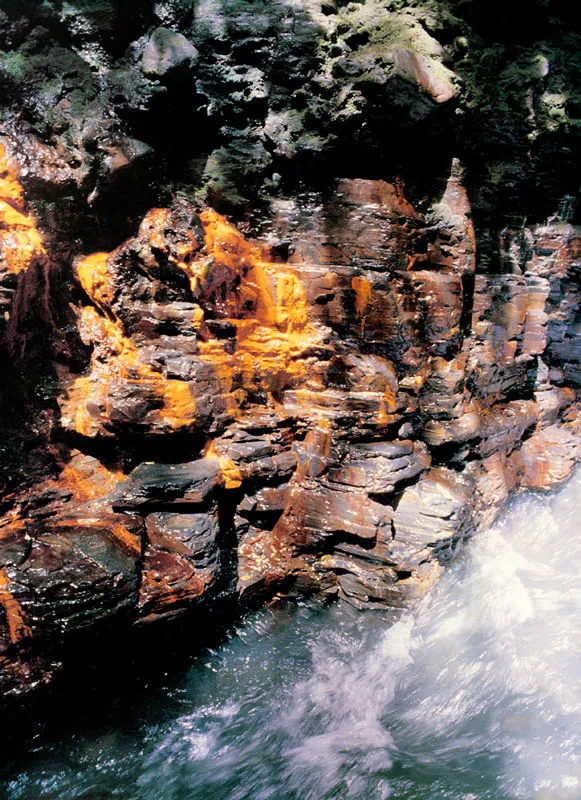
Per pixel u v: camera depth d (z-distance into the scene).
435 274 8.21
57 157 6.91
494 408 9.88
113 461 7.32
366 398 7.43
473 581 8.05
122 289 6.91
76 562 5.79
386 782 5.70
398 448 7.62
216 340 7.21
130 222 7.30
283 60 7.36
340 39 7.40
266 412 7.50
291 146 7.46
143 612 5.95
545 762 5.76
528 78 8.72
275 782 5.75
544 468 10.35
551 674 6.63
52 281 7.22
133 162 6.87
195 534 6.47
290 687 6.76
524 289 9.78
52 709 5.78
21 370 7.25
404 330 7.65
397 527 7.55
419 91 7.14
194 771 5.85
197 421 6.73
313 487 7.55
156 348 6.94
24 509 6.75
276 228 7.83
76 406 7.26
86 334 7.38
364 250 7.44
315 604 7.70
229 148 7.69
